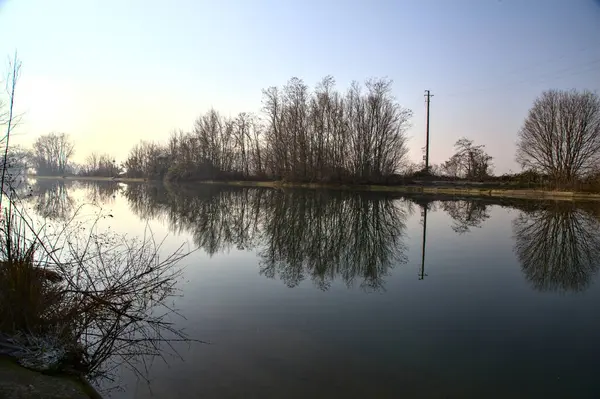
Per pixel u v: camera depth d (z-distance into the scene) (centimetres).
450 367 479
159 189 4519
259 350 515
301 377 450
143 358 493
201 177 5966
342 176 4431
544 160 3844
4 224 524
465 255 1145
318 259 1077
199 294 749
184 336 558
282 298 732
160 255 1070
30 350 466
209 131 5969
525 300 744
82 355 499
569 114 3644
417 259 1084
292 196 3338
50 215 1324
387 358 499
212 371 462
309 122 4569
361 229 1609
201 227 1605
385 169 4378
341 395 415
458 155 4441
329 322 619
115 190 4244
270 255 1120
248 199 3025
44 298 530
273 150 5097
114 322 588
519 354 519
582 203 2928
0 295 493
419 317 647
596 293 798
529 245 1308
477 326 613
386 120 4328
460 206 2605
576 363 496
